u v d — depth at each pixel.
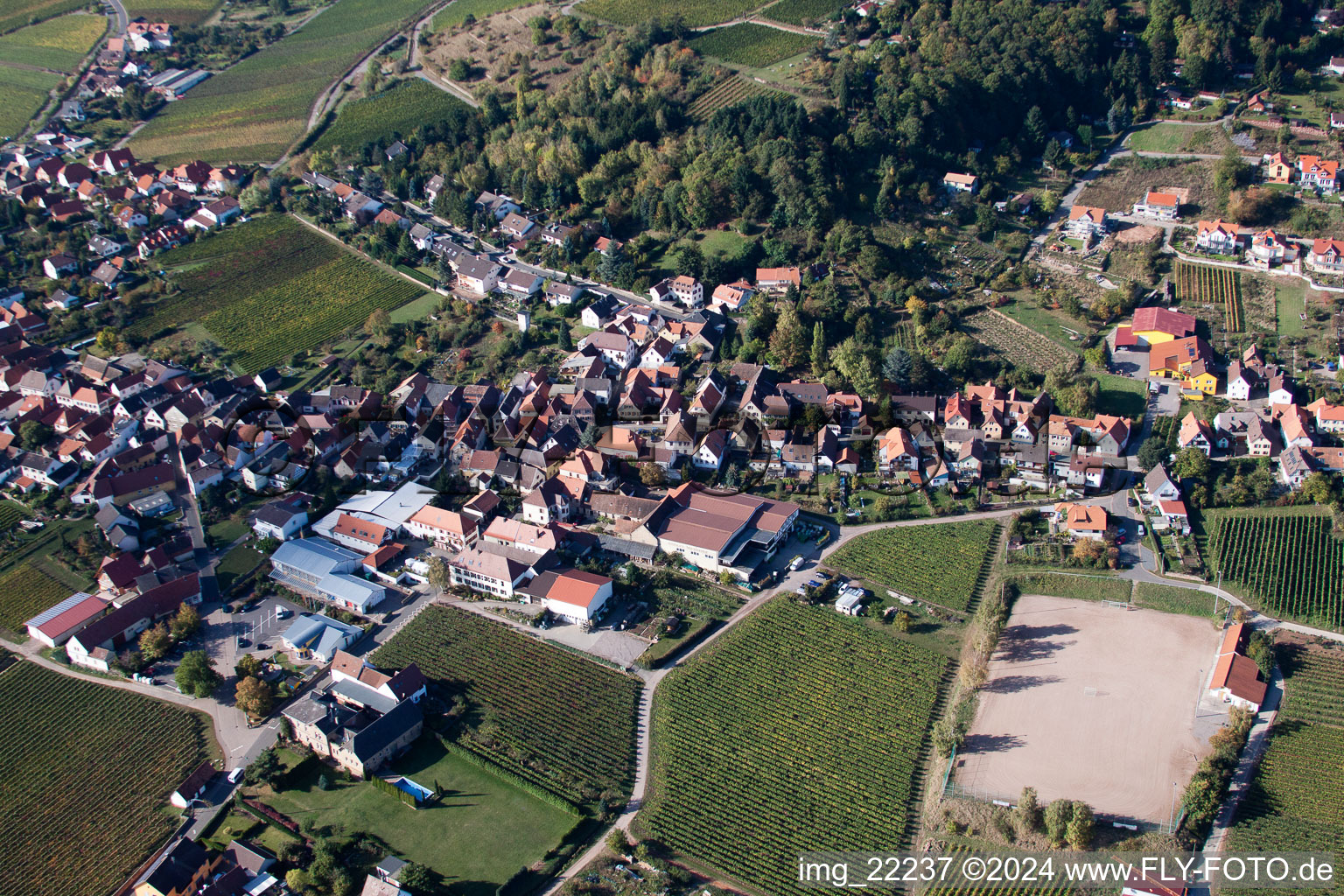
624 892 155.00
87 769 183.62
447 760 180.62
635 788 174.38
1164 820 163.50
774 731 183.88
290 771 177.88
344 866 159.50
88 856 168.12
